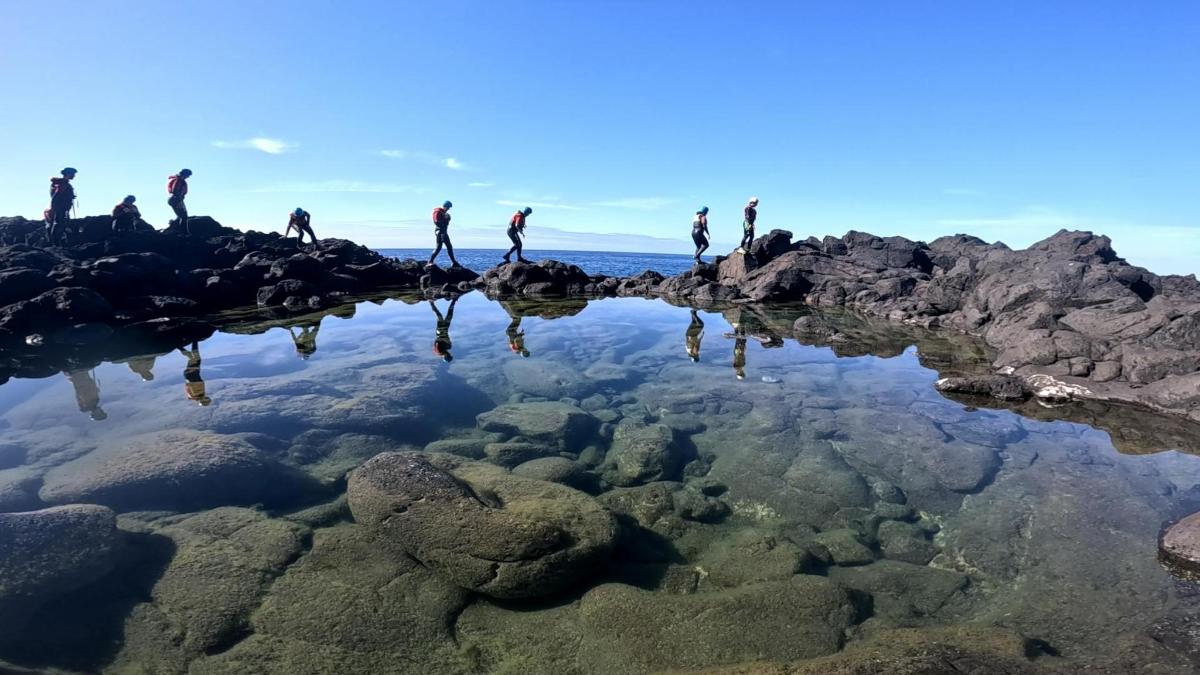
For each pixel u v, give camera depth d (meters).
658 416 6.66
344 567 3.50
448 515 3.65
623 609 3.20
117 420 5.78
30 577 3.06
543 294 18.80
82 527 3.44
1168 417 6.73
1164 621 3.00
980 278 14.93
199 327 11.00
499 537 3.44
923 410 6.90
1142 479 5.02
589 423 6.34
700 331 12.00
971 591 3.56
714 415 6.72
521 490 4.26
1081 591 3.48
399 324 12.04
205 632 2.93
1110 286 11.05
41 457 4.87
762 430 6.20
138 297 12.23
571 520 3.83
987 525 4.33
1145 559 3.77
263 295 14.37
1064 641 3.04
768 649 2.93
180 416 5.87
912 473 5.23
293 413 6.04
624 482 5.07
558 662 2.87
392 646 2.94
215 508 4.17
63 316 10.12
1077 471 5.18
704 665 2.82
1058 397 7.34
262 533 3.80
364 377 7.50
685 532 4.24
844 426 6.33
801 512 4.58
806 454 5.59
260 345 9.62
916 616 3.31
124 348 9.33
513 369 8.39
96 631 2.91
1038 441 5.96
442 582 3.41
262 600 3.19
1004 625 3.20
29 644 2.77
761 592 3.33
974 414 6.79
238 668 2.74
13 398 6.52
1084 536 4.10
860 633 3.12
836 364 9.25
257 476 4.59
